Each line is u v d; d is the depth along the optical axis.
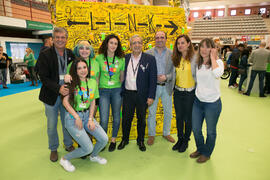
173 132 3.35
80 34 2.89
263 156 2.59
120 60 2.48
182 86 2.46
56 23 2.79
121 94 2.61
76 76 2.01
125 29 3.10
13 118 4.03
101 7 2.97
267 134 3.29
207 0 23.95
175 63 2.46
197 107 2.33
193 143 2.96
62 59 2.30
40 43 10.82
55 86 2.08
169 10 3.32
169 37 3.34
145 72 2.51
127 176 2.15
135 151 2.72
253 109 4.72
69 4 2.82
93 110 2.20
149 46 3.23
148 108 2.89
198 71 2.20
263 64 5.75
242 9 29.41
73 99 2.02
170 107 2.91
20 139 3.08
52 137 2.42
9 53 9.01
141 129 2.72
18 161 2.45
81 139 2.05
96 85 2.24
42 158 2.53
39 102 5.30
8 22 7.68
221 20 26.39
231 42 15.33
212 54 2.05
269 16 27.95
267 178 2.12
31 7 9.43
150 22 3.22
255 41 14.87
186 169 2.29
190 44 2.38
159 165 2.37
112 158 2.53
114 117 2.68
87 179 2.10
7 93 6.43
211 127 2.27
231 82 7.43
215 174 2.19
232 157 2.56
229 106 4.99
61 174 2.19
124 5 3.08
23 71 9.26
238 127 3.59
